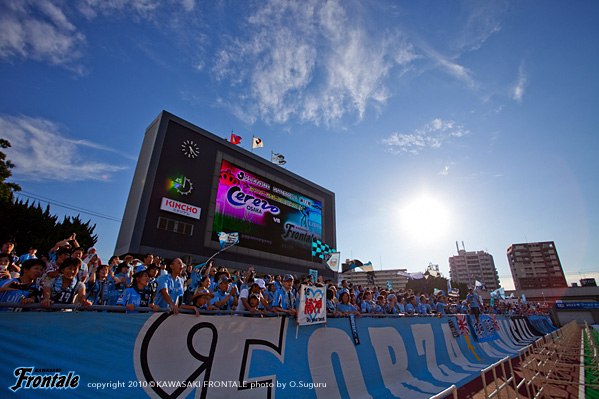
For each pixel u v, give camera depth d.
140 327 3.58
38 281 3.88
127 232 16.84
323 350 5.80
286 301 7.63
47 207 24.61
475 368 9.94
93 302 5.55
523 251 115.25
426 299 13.37
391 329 7.84
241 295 5.51
